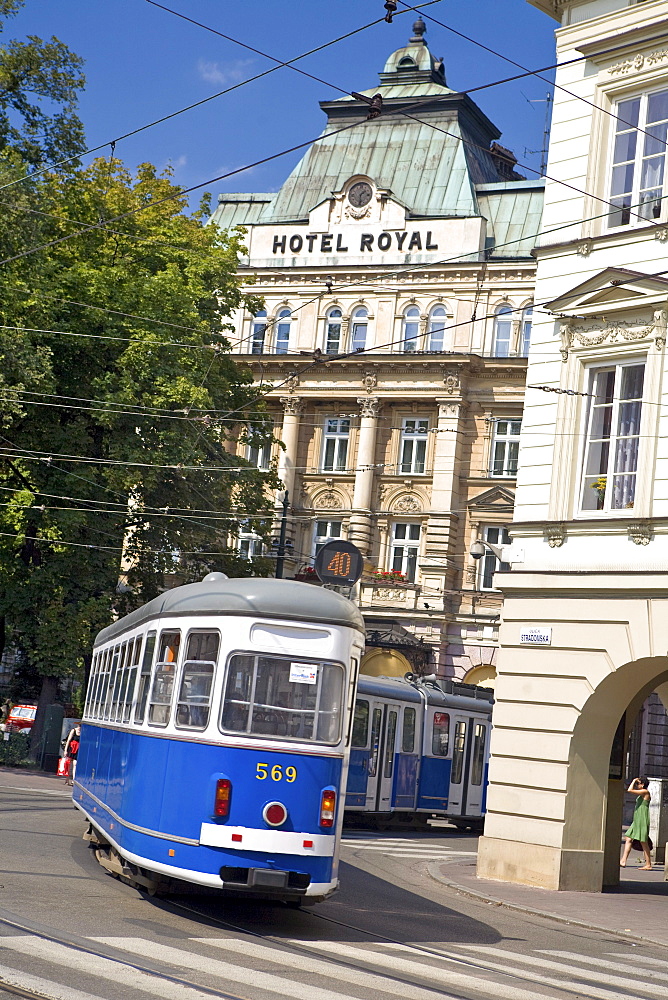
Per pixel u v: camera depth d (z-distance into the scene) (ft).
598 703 61.67
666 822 96.84
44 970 28.73
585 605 62.03
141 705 44.57
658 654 58.54
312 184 174.29
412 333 163.02
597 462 64.28
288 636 40.68
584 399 65.16
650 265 62.64
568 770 61.67
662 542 59.57
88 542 113.29
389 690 96.48
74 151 113.50
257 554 130.93
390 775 95.81
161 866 39.91
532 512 65.82
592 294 64.54
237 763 39.34
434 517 159.84
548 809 62.08
